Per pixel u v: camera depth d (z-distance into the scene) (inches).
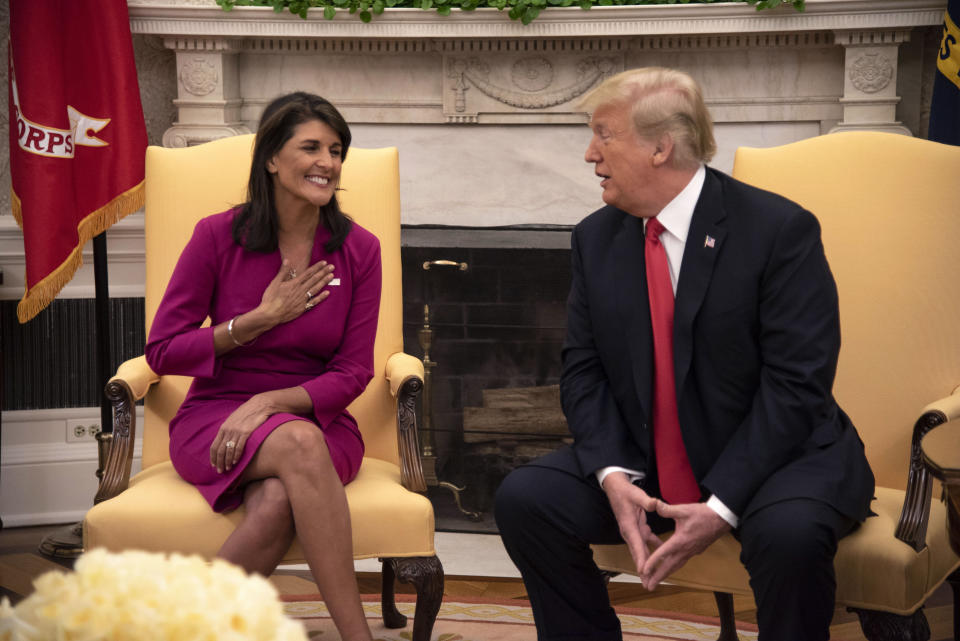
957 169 89.2
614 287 81.6
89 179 127.5
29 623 38.2
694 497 80.4
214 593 40.0
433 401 140.0
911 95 140.0
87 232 128.0
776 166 94.2
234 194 102.8
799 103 142.0
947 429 65.5
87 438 145.9
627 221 83.2
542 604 82.2
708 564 79.0
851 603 74.6
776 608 71.5
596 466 79.5
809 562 70.0
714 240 77.6
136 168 128.6
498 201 149.5
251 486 83.4
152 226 102.0
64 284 127.0
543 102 144.6
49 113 123.4
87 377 145.4
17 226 140.2
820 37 138.2
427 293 138.0
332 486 81.4
